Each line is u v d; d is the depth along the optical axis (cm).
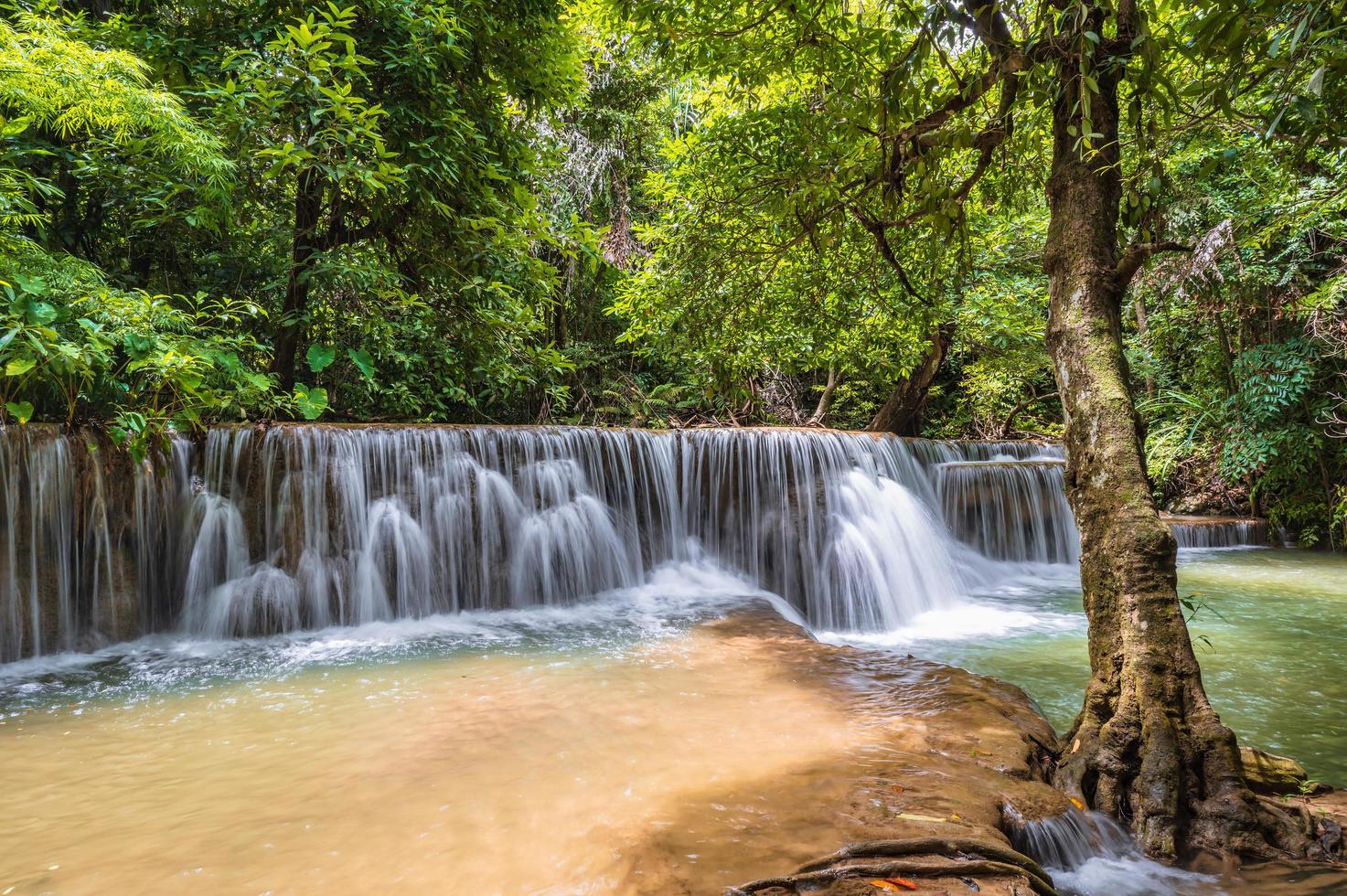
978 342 1290
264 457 570
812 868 200
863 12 438
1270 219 1047
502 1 745
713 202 486
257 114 582
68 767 290
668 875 197
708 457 796
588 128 1245
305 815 244
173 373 504
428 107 698
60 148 602
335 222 732
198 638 528
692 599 690
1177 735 259
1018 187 457
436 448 643
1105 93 291
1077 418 294
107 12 678
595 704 362
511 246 788
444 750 304
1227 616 687
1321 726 406
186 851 220
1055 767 290
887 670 421
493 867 207
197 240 787
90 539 498
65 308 487
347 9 573
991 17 315
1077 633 661
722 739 310
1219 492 1329
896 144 368
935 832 221
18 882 203
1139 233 317
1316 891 227
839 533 777
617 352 1414
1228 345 1234
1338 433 1112
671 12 420
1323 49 187
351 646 504
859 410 1659
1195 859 244
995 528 1018
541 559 678
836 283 526
